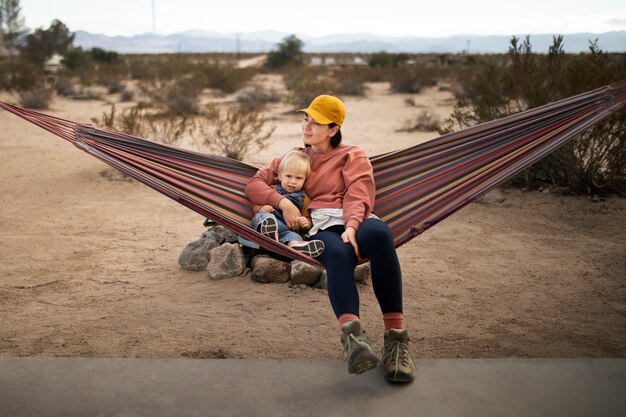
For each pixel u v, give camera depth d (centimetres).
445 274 496
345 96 2509
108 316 405
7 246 568
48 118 341
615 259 519
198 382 285
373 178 367
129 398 271
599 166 711
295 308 417
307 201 353
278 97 2336
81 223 658
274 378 290
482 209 698
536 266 511
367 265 468
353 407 265
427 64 4962
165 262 525
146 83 2700
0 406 263
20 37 5203
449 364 303
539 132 354
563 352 356
